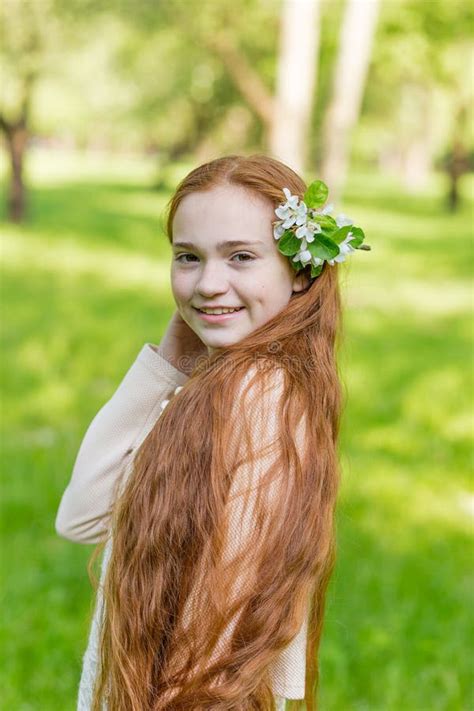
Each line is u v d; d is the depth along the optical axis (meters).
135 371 1.89
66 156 60.66
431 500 5.53
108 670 1.65
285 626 1.52
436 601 4.18
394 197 35.53
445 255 19.16
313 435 1.61
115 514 1.67
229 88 22.23
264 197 1.64
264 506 1.53
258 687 1.54
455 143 29.89
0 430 6.62
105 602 1.66
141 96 25.14
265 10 14.87
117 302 12.27
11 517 5.02
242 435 1.55
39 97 25.56
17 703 3.32
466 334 11.31
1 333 10.09
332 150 11.70
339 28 14.53
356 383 8.48
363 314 12.22
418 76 17.41
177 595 1.55
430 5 13.48
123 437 1.89
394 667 3.54
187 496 1.55
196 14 14.83
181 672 1.52
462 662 3.64
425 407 7.77
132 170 46.41
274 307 1.67
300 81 10.52
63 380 8.22
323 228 1.68
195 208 1.64
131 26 17.97
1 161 40.91
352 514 5.16
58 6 17.92
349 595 4.11
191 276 1.67
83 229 20.25
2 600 3.98
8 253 16.20
